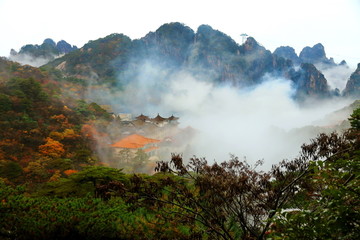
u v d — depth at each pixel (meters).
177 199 6.80
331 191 4.11
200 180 6.66
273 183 7.08
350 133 6.66
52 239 7.07
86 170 13.12
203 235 7.64
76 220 7.31
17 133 68.19
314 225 4.25
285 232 4.40
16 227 7.14
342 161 4.82
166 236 7.36
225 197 6.57
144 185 6.52
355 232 3.81
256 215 6.81
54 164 51.88
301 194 6.50
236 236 7.68
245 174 6.70
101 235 7.32
